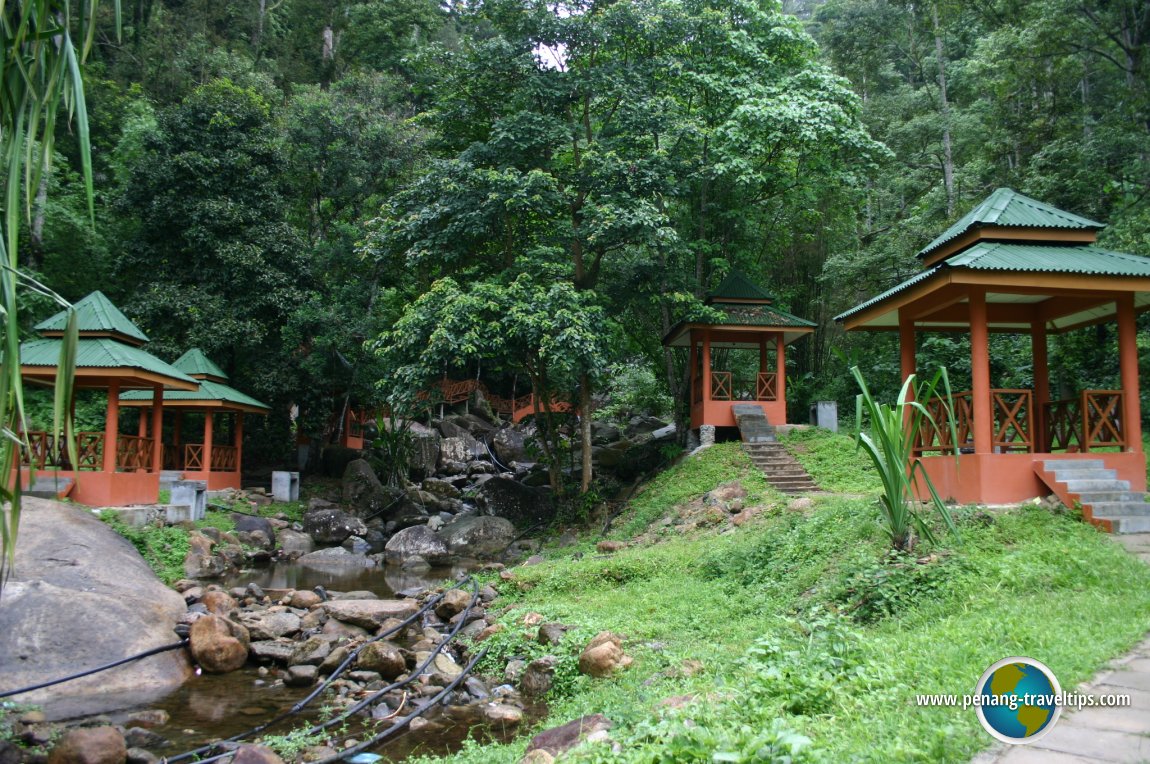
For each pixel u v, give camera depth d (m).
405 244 19.39
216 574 14.98
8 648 8.55
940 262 11.58
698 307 19.41
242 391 25.39
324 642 9.81
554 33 18.62
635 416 29.56
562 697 7.46
